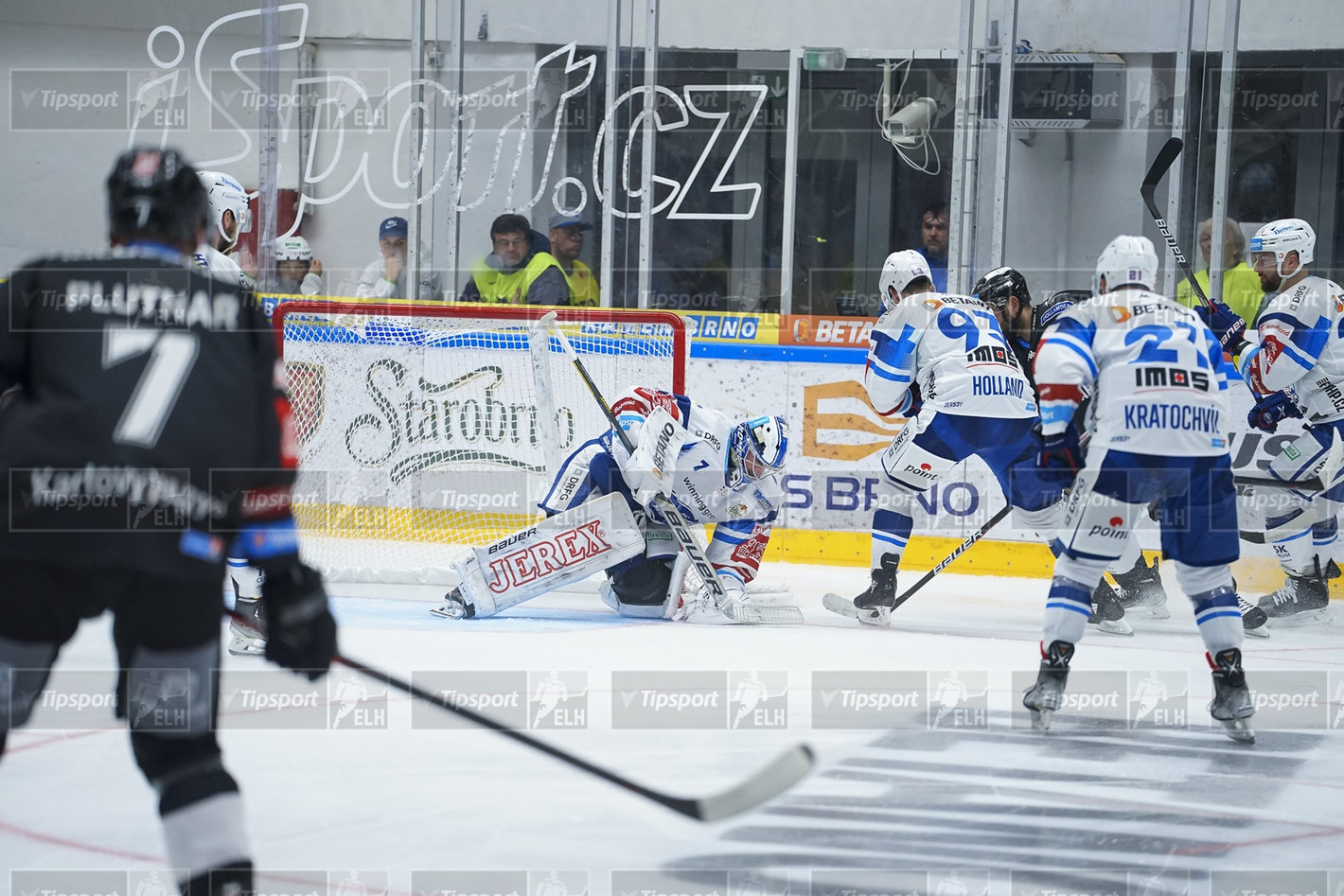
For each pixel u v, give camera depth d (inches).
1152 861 259.4
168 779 203.3
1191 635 574.2
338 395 755.4
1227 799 306.7
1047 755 346.0
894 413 595.5
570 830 270.8
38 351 206.2
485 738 346.0
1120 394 377.4
